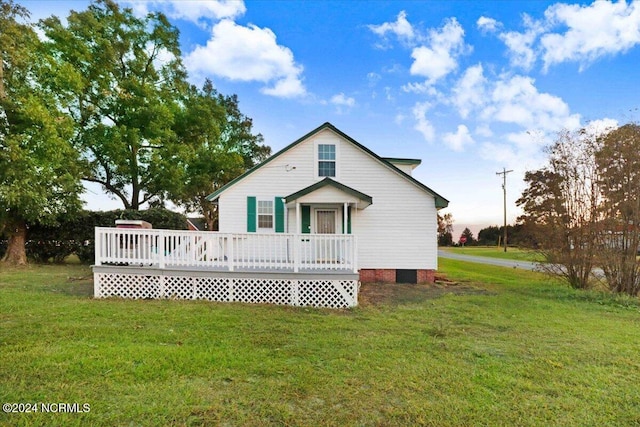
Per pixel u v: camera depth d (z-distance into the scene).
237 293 7.93
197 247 8.18
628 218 9.30
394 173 11.87
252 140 30.36
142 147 18.42
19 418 2.73
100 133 16.42
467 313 6.88
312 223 11.62
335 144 11.92
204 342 4.73
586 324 6.14
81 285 9.27
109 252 8.03
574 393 3.42
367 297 8.74
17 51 12.37
